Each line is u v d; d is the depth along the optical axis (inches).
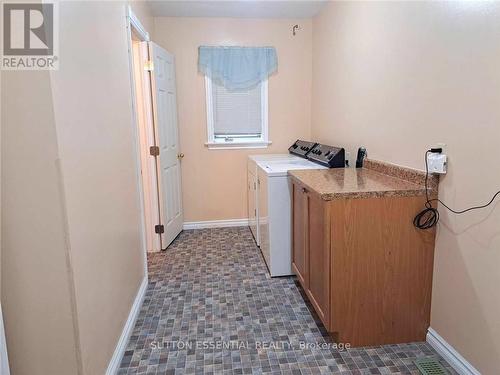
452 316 69.6
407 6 80.1
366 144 104.2
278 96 159.3
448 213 69.2
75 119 54.3
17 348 52.7
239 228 162.2
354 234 72.2
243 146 160.2
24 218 49.6
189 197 161.0
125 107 87.9
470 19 61.0
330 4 131.3
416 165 79.0
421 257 74.5
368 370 69.7
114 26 79.4
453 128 66.4
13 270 50.7
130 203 89.9
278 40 154.7
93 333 59.8
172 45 148.9
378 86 95.4
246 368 70.9
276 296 99.5
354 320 75.4
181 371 70.4
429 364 70.8
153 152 129.6
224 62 152.4
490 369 60.6
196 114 155.3
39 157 48.4
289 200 108.8
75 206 53.4
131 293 88.2
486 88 58.2
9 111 47.1
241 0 129.0
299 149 150.6
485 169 59.2
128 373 70.0
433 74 71.6
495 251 58.1
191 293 102.0
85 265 56.9
